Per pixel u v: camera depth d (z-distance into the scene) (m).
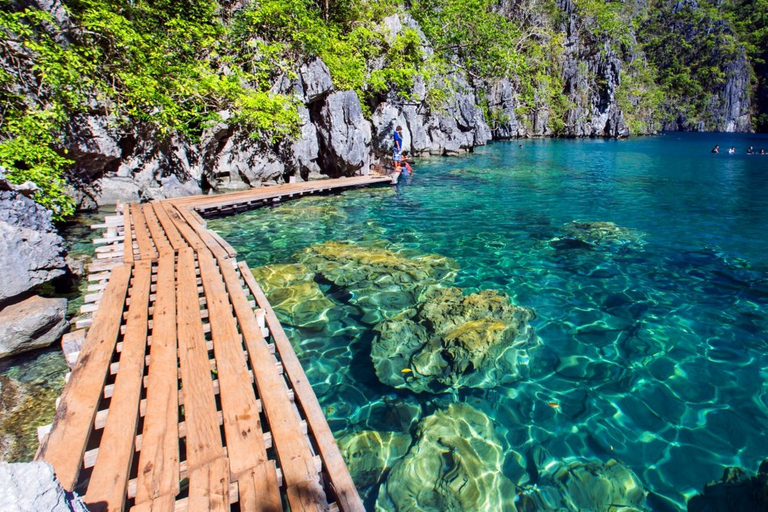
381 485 3.50
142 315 4.68
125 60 11.88
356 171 17.00
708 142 50.09
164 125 12.18
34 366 4.82
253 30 14.91
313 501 2.50
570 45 56.34
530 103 48.03
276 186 14.03
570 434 4.07
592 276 7.88
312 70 15.50
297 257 8.47
